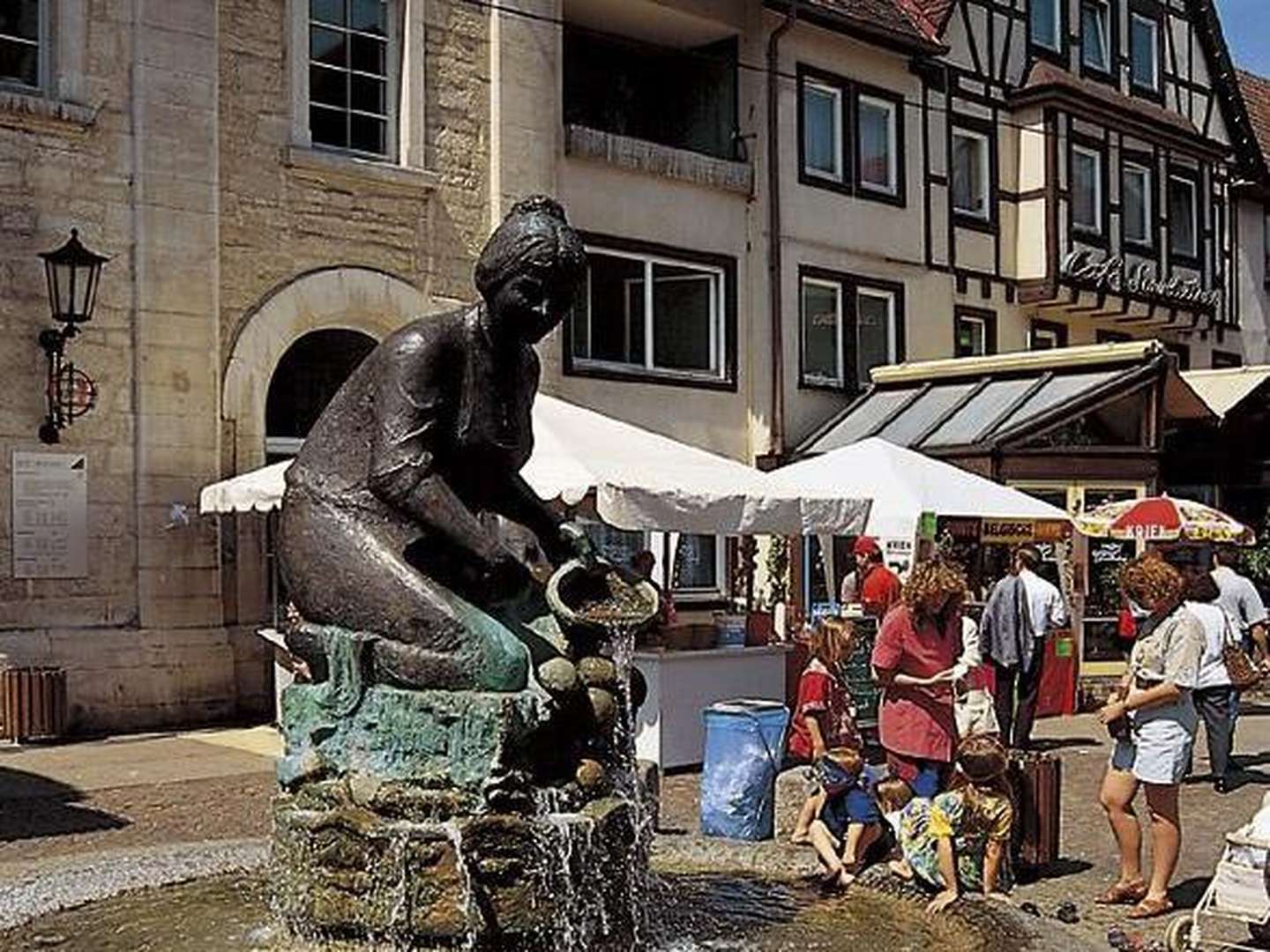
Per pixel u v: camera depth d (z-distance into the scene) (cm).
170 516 1559
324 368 1802
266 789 1151
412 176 1786
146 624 1541
